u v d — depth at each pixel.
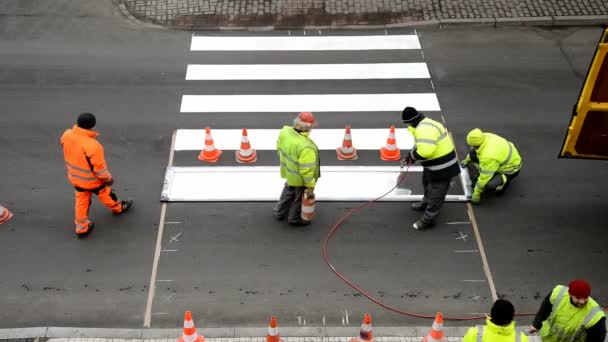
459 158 10.57
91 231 9.35
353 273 8.84
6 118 11.12
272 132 10.98
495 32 13.19
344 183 10.09
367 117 11.30
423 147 8.30
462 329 8.16
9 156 10.47
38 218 9.53
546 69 12.30
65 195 9.89
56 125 11.02
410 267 8.93
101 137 10.81
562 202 9.87
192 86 11.89
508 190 10.04
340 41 12.97
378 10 13.64
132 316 8.29
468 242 9.27
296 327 8.16
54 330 8.07
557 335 6.47
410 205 9.80
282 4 13.78
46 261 8.95
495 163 9.26
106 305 8.41
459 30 13.24
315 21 13.42
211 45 12.86
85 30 13.12
